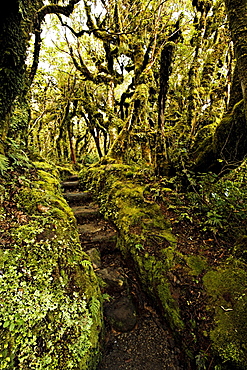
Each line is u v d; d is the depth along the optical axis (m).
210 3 6.00
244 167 4.12
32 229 2.65
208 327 2.27
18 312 1.82
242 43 2.14
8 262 2.15
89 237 4.27
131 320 2.90
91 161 17.88
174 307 2.64
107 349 2.56
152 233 3.60
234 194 3.68
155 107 8.07
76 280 2.50
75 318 2.14
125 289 3.36
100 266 3.67
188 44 6.45
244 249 2.99
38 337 1.82
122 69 10.29
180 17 5.68
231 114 3.39
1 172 3.06
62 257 2.59
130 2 6.49
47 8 4.17
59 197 3.98
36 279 2.16
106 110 9.73
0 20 2.71
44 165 5.84
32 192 3.33
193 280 2.75
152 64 6.11
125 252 3.78
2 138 3.40
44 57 10.48
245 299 2.35
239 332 2.10
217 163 4.05
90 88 12.87
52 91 13.52
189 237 3.59
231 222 3.63
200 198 4.10
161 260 3.14
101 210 5.14
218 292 2.52
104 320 2.84
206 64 6.45
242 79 2.09
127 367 2.38
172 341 2.67
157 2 5.68
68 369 1.83
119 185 5.10
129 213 4.16
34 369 1.68
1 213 2.65
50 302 2.04
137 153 6.77
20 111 4.96
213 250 3.26
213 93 6.53
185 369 2.36
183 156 4.77
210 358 2.08
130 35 6.97
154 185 4.75
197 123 5.78
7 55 2.92
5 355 1.61
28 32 3.33
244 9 2.23
